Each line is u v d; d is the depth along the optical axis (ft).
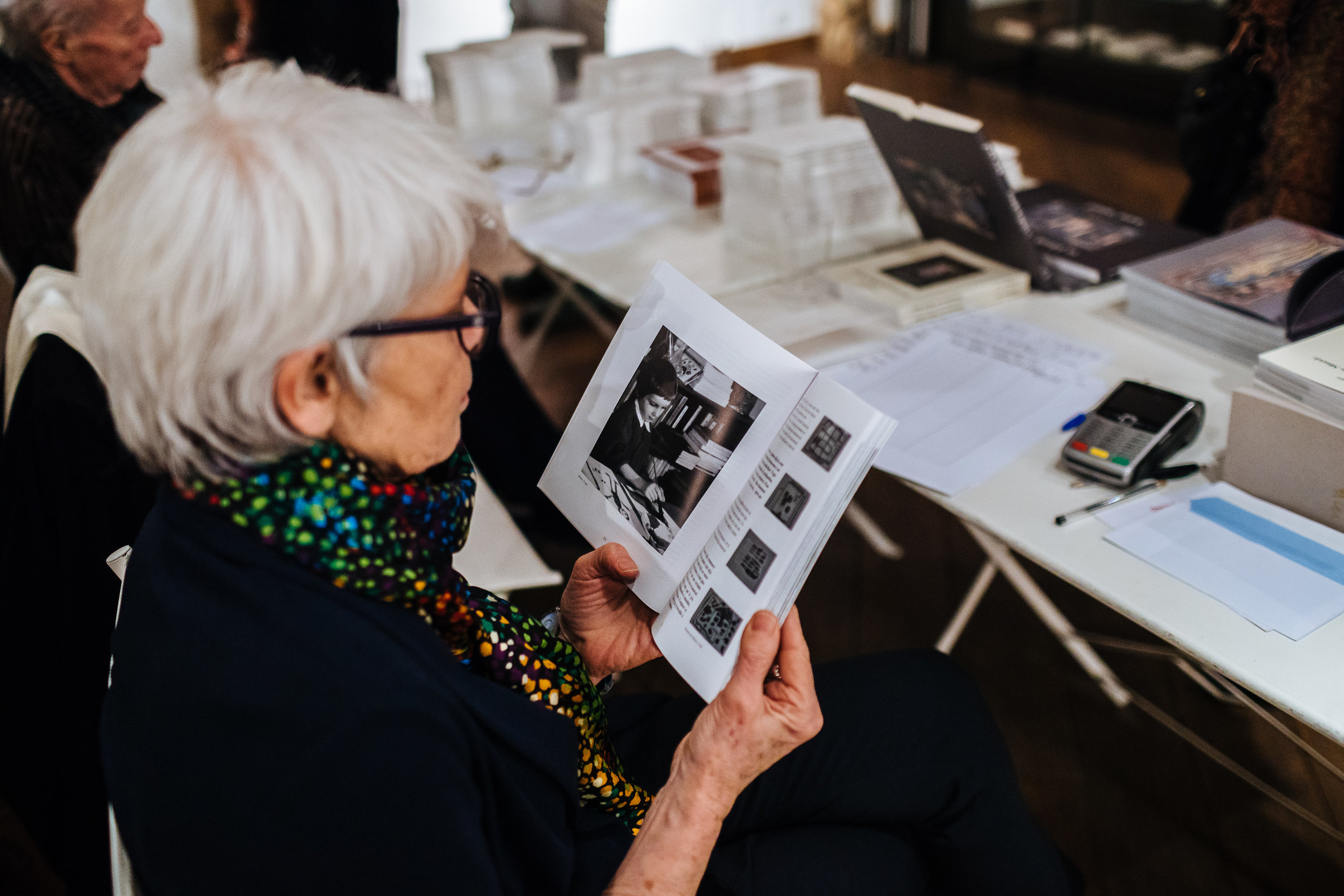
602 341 10.78
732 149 6.39
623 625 3.29
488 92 9.10
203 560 2.18
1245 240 5.36
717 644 2.75
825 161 6.28
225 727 2.13
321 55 8.77
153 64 11.07
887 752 3.55
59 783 3.97
